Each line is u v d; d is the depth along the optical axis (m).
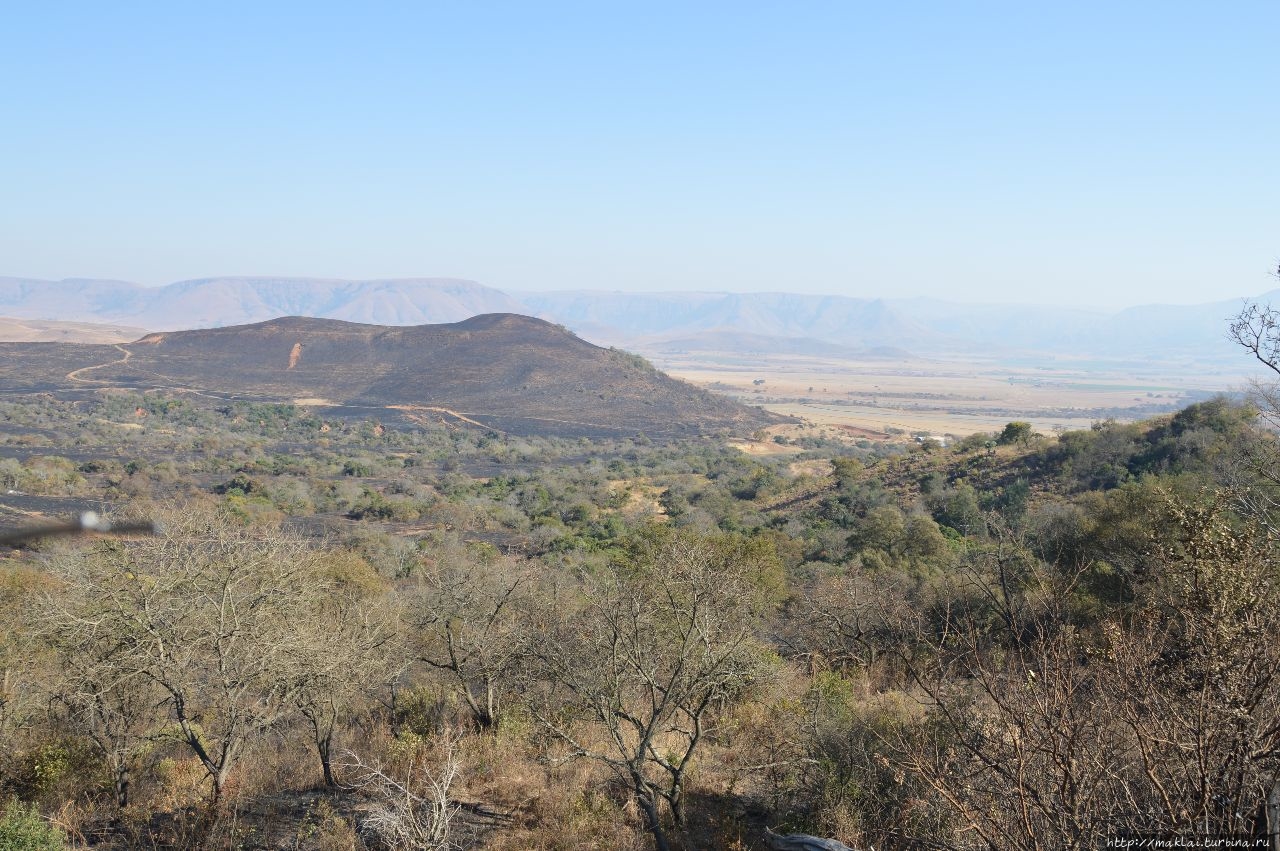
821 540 38.25
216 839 10.03
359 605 15.55
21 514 48.72
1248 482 11.12
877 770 9.77
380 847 9.70
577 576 23.47
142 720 12.18
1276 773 4.57
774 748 11.46
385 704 15.37
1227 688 4.73
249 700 11.98
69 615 10.22
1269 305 8.41
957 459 53.19
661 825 10.05
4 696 11.70
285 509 59.19
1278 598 5.16
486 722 13.90
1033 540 19.91
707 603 10.28
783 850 7.94
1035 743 5.02
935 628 12.18
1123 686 5.06
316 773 12.38
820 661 16.42
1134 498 16.42
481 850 9.62
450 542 44.97
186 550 11.29
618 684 10.24
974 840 6.22
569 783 11.44
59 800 11.20
